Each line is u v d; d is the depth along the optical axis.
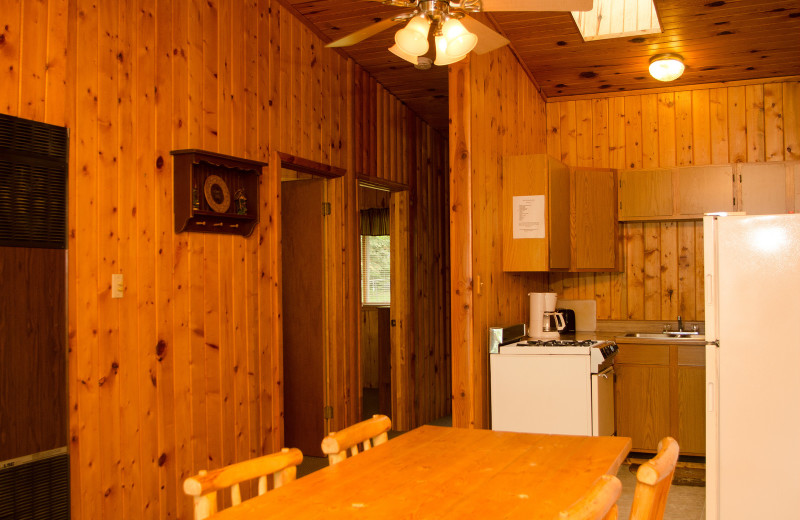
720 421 3.75
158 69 3.51
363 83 5.76
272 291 4.44
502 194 4.93
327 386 5.41
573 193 5.64
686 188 5.81
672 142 6.03
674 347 5.35
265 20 4.39
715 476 3.74
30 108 2.84
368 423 2.48
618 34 4.82
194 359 3.73
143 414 3.36
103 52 3.18
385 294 9.59
